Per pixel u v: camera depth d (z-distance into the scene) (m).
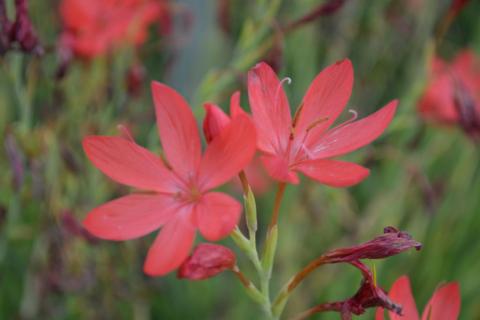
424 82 0.51
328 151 0.36
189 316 0.56
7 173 0.48
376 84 0.63
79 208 0.49
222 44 0.57
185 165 0.35
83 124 0.49
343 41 0.57
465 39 0.73
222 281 0.56
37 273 0.49
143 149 0.35
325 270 0.52
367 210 0.54
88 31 0.49
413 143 0.56
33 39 0.41
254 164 0.53
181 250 0.33
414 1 0.59
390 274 0.52
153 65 0.62
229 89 0.56
